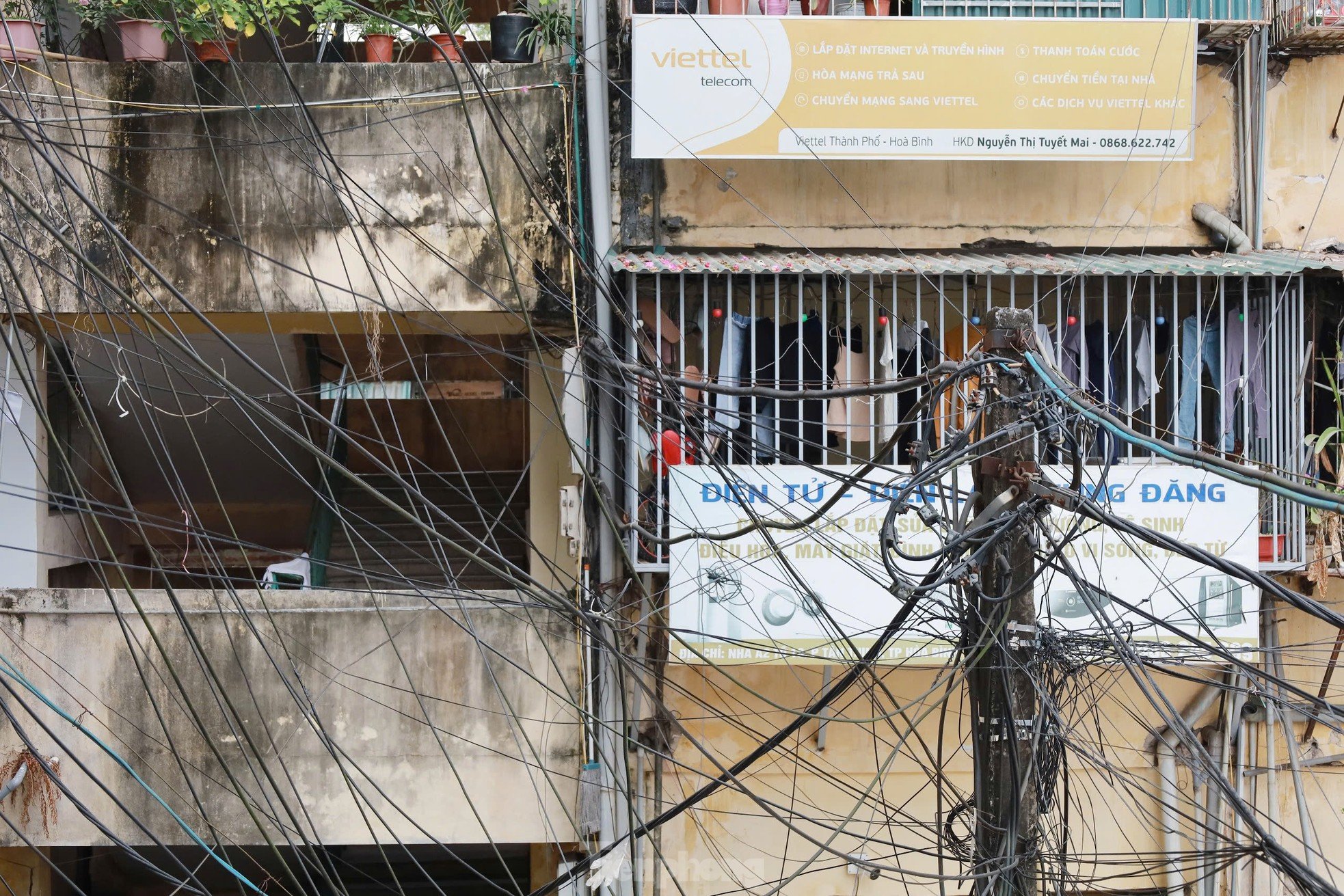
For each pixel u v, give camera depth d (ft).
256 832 26.37
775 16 29.09
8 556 30.22
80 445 36.52
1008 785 18.42
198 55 28.89
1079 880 22.45
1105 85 28.99
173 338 15.76
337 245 25.63
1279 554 29.45
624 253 29.96
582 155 29.22
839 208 31.12
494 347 36.52
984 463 18.08
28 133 16.92
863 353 30.09
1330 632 31.04
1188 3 30.55
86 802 26.27
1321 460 30.27
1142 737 30.71
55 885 36.04
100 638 26.50
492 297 26.35
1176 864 30.37
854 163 31.12
